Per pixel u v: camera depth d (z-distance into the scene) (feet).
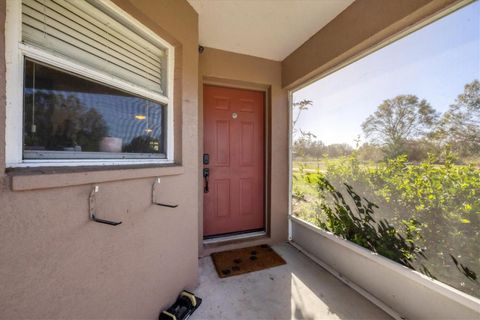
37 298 2.36
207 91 7.92
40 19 2.57
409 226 4.31
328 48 6.04
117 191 3.31
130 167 3.67
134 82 3.93
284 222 8.61
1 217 2.06
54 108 2.69
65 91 2.82
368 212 5.25
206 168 7.89
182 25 4.80
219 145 8.13
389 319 4.45
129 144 3.84
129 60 3.84
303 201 7.89
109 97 3.45
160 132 4.60
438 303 3.85
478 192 3.31
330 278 6.00
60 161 2.73
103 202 3.08
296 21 5.98
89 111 3.13
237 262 6.86
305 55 7.01
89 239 2.90
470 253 3.40
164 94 4.66
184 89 4.89
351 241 5.75
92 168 3.06
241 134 8.45
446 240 3.71
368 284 5.25
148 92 4.19
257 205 8.78
